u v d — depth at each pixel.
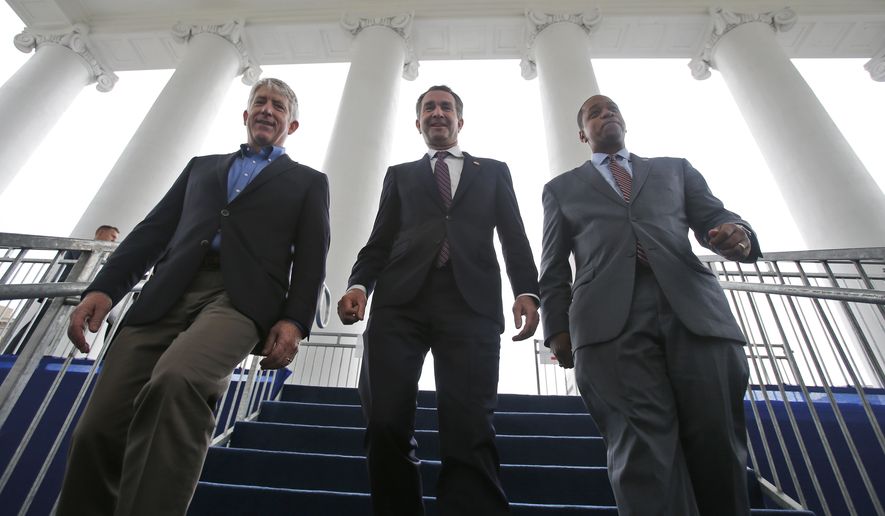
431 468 2.27
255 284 1.31
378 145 6.98
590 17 8.53
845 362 1.96
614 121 1.89
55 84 8.40
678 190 1.61
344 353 5.21
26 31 8.92
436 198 1.68
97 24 9.21
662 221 1.48
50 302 1.91
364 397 1.37
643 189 1.59
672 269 1.33
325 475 2.29
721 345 1.22
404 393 1.28
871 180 6.25
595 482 2.20
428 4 9.08
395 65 8.20
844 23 8.55
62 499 1.08
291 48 9.47
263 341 1.30
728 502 1.07
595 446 2.55
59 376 1.99
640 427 1.13
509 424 2.95
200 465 1.00
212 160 1.73
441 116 1.94
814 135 6.66
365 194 6.41
